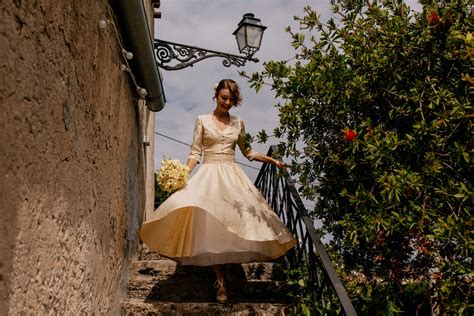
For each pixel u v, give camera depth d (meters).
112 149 3.22
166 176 3.82
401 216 3.26
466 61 3.40
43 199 1.76
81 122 2.35
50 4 1.87
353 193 3.86
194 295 4.21
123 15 3.45
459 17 3.38
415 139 3.33
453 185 3.18
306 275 3.89
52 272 1.86
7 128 1.45
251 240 3.69
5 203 1.43
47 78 1.83
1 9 1.43
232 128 4.25
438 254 3.27
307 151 3.88
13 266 1.48
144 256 5.23
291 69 3.87
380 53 3.60
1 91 1.42
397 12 3.70
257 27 6.66
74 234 2.19
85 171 2.41
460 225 2.99
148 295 4.19
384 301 3.85
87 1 2.49
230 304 3.82
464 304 3.04
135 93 4.56
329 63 3.85
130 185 4.29
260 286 4.22
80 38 2.34
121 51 3.59
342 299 3.04
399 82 3.64
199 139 4.20
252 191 4.08
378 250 3.82
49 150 1.84
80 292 2.31
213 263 3.97
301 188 3.87
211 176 4.01
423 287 4.07
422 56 3.54
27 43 1.63
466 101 3.23
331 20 3.86
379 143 3.38
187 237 3.95
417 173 3.23
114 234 3.32
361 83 3.62
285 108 3.81
